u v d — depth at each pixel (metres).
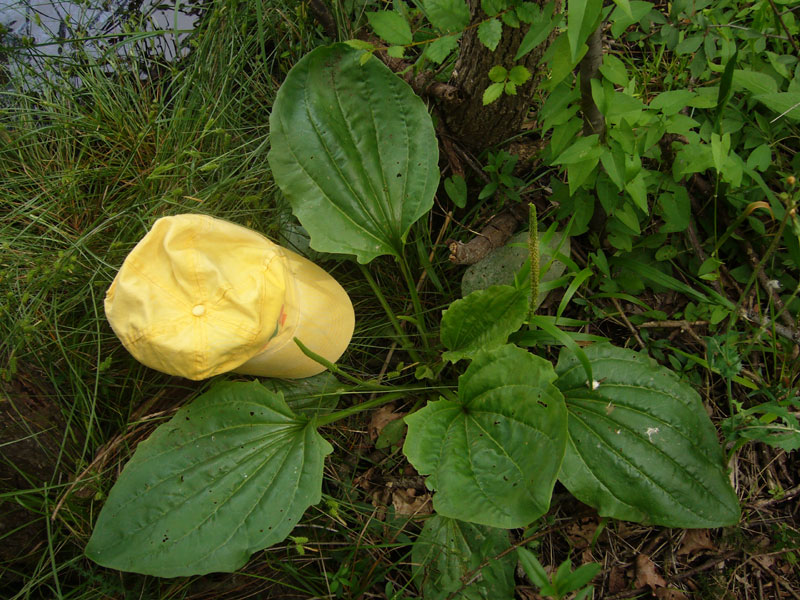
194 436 0.88
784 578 0.90
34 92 1.08
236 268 0.78
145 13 1.16
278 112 0.88
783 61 0.89
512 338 0.91
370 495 0.97
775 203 0.89
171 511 0.85
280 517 0.83
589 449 0.87
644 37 1.00
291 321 0.83
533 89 0.91
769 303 0.94
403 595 0.91
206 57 1.05
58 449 0.90
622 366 0.89
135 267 0.76
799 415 0.90
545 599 0.90
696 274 0.99
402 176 0.91
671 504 0.84
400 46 0.79
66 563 0.85
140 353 0.78
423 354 1.01
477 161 1.03
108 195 1.01
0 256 0.92
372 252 0.92
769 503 0.93
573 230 0.93
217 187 0.95
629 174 0.79
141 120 1.06
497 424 0.84
